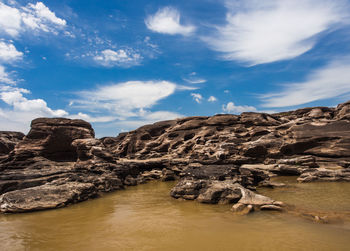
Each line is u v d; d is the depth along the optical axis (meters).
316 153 33.97
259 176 23.30
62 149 34.03
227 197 15.21
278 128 42.78
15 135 60.38
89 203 17.52
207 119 55.38
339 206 13.35
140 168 37.69
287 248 7.66
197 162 35.75
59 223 11.99
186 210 13.82
